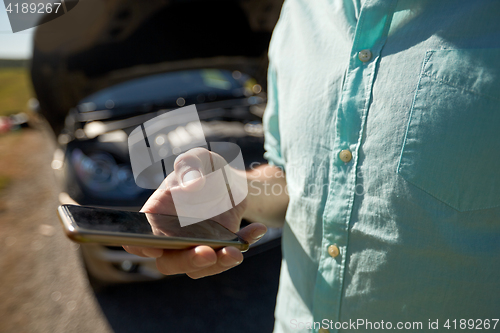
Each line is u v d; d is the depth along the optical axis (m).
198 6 1.63
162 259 0.34
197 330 1.12
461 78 0.34
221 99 2.04
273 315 1.19
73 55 1.61
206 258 0.32
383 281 0.38
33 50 1.46
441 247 0.35
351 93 0.39
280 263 1.46
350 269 0.40
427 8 0.36
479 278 0.35
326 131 0.41
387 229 0.37
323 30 0.43
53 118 1.87
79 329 1.13
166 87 2.03
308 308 0.45
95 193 1.11
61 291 1.30
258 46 2.02
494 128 0.33
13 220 1.88
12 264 1.48
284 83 0.47
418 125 0.35
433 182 0.35
